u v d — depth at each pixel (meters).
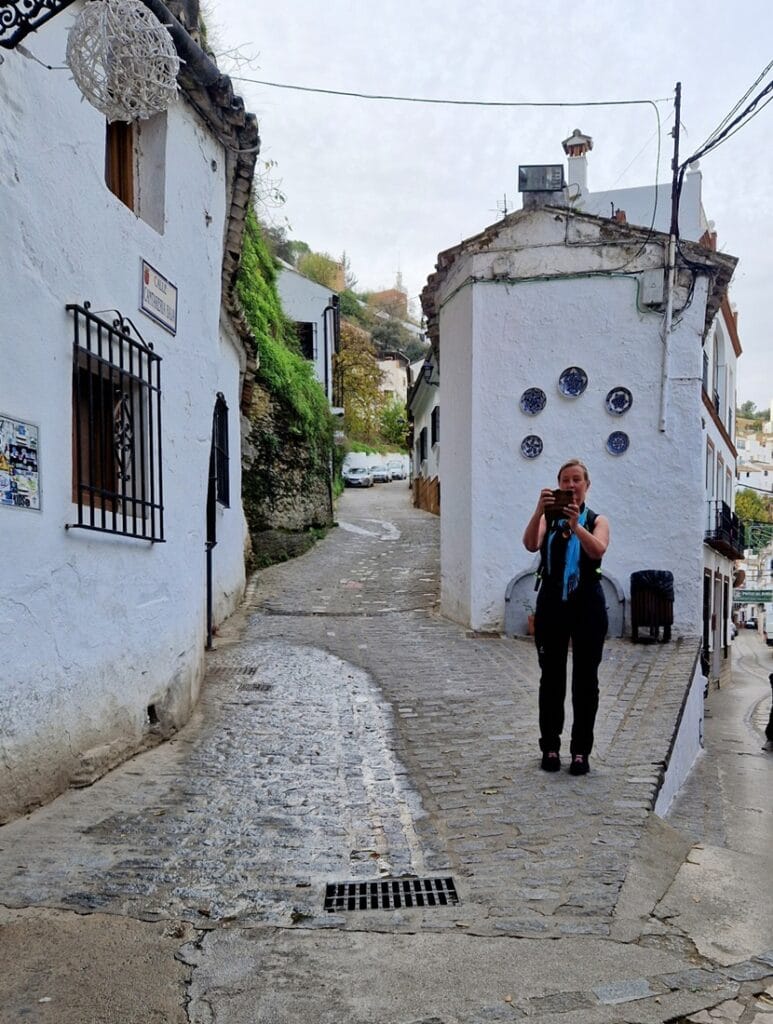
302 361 20.52
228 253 8.73
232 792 4.60
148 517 5.58
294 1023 2.46
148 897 3.27
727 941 3.01
